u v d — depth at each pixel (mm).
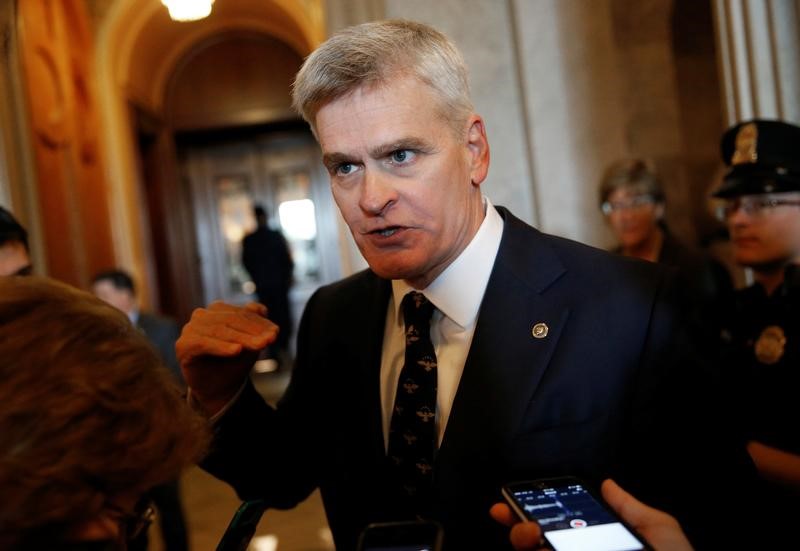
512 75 2992
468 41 2979
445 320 959
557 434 875
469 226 917
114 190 6336
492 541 861
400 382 952
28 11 4461
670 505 879
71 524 421
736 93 2010
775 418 1250
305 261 9430
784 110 1913
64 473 402
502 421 881
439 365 960
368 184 805
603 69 2941
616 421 887
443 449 887
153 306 6922
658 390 887
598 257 987
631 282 946
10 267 1513
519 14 2947
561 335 915
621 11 3305
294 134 9312
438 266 935
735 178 1376
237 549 673
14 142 2766
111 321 485
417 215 821
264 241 8219
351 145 800
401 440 937
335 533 1036
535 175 2965
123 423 438
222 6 7688
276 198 9438
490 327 917
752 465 894
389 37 797
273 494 1096
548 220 2963
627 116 3326
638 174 2340
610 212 2387
